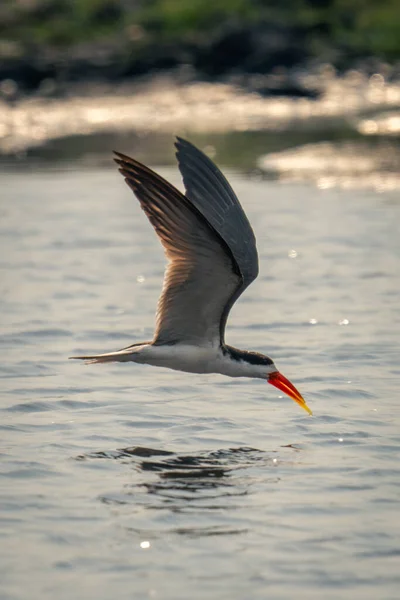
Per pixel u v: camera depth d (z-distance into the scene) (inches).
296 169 1291.8
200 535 380.8
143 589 344.5
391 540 376.5
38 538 378.6
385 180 1200.8
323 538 378.0
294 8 2319.1
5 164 1381.6
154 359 429.7
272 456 453.1
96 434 477.1
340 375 560.4
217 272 407.5
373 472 435.5
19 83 2009.1
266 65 2084.2
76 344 617.0
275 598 339.0
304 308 694.5
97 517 394.3
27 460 446.0
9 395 528.1
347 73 2092.8
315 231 939.3
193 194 452.1
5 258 844.6
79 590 343.9
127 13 2348.7
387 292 734.5
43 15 2349.9
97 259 845.2
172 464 443.5
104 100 1959.9
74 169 1332.4
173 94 1984.5
